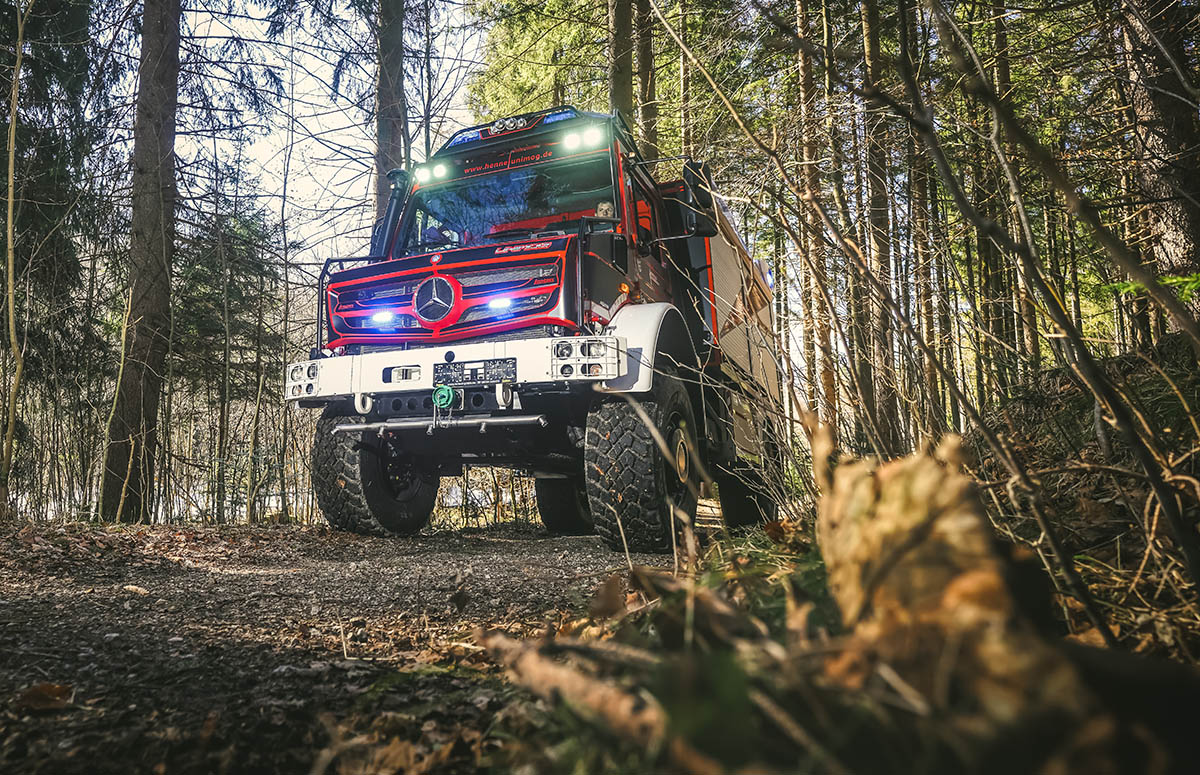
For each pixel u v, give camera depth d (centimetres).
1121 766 44
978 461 237
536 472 615
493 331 478
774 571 177
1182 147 385
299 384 509
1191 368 274
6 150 938
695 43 739
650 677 66
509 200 580
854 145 323
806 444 239
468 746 112
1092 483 230
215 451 1239
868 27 706
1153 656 124
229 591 318
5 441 606
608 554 459
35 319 1026
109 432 831
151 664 184
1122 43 431
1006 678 49
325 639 216
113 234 1063
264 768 109
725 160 419
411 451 560
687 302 633
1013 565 65
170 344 971
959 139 341
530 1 1227
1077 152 420
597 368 445
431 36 909
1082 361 106
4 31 964
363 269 512
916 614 59
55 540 446
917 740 49
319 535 558
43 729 129
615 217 532
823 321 213
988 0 434
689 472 502
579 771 76
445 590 312
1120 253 78
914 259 239
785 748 52
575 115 576
